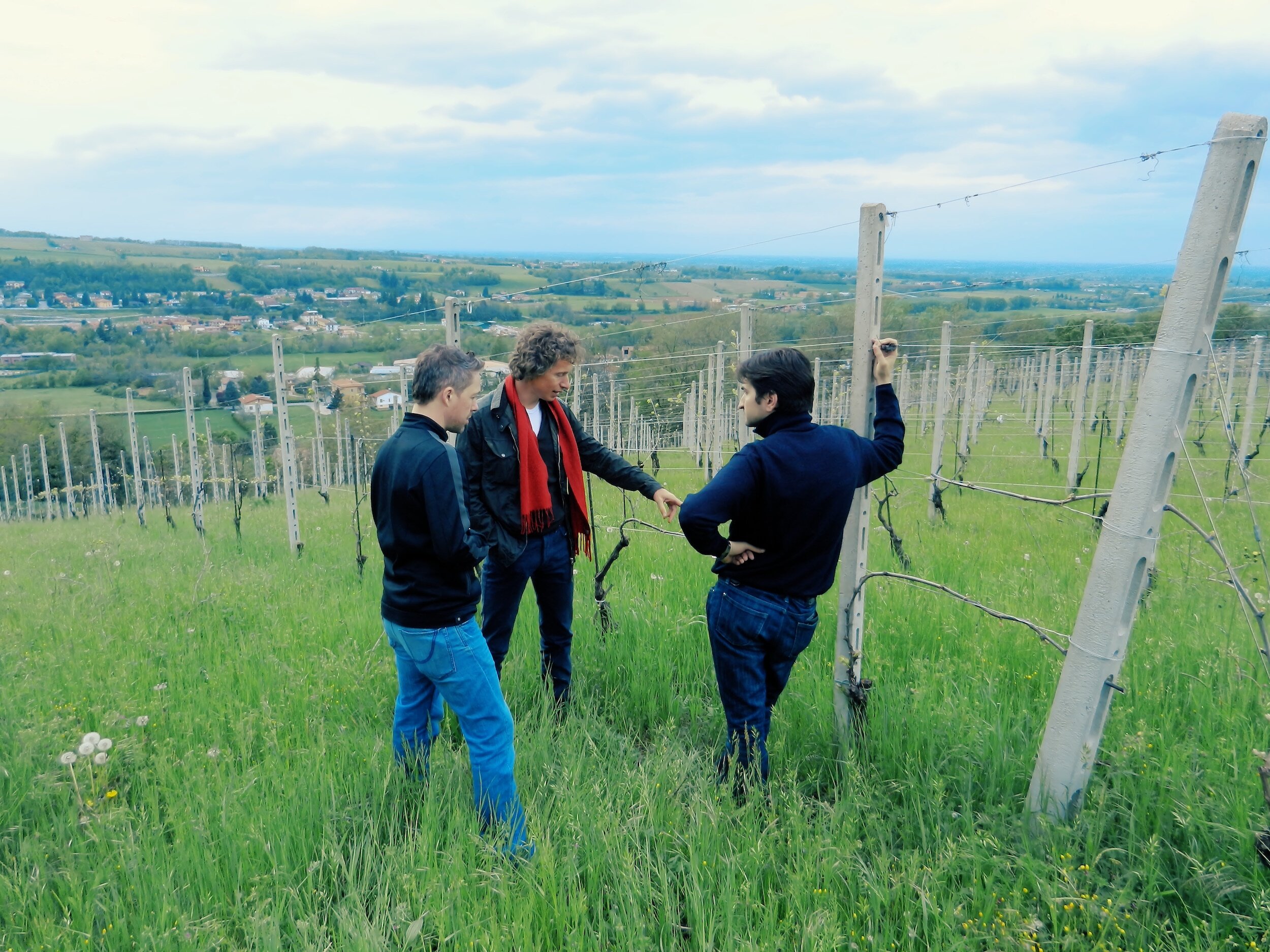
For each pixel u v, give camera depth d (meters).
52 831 3.17
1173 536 8.05
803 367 3.10
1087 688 2.91
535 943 2.55
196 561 9.09
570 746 3.69
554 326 4.02
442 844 3.08
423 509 3.02
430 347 3.16
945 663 4.40
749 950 2.36
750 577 3.26
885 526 7.26
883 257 3.46
